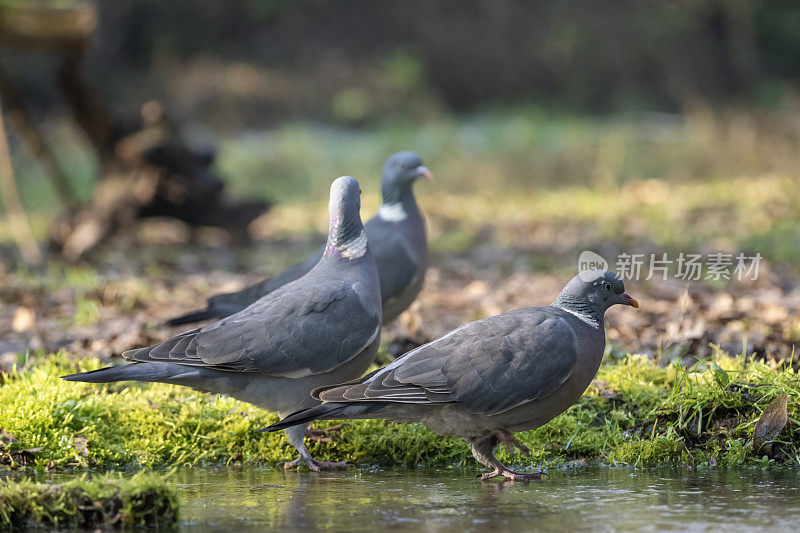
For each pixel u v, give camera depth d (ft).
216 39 140.15
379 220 32.24
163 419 26.05
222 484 22.70
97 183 59.47
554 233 66.18
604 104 147.84
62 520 19.33
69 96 57.11
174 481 23.08
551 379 21.89
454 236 66.08
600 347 22.98
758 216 65.36
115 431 25.91
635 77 148.56
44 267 53.67
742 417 25.04
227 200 61.62
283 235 68.80
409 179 31.89
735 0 146.51
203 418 26.14
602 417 26.20
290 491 21.86
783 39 151.53
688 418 25.18
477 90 146.82
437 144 106.22
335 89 131.64
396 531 18.24
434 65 146.41
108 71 131.34
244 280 49.14
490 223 72.23
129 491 19.22
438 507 20.11
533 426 23.07
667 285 45.27
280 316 23.49
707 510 19.61
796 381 25.59
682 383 26.02
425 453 25.26
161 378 22.76
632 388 26.91
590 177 91.20
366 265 24.99
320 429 25.73
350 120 127.75
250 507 20.30
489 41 147.95
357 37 146.00
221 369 23.16
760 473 23.30
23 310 37.78
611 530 18.17
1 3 50.90
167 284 47.80
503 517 19.21
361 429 25.82
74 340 34.58
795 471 23.45
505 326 22.30
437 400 21.59
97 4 131.03
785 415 24.06
